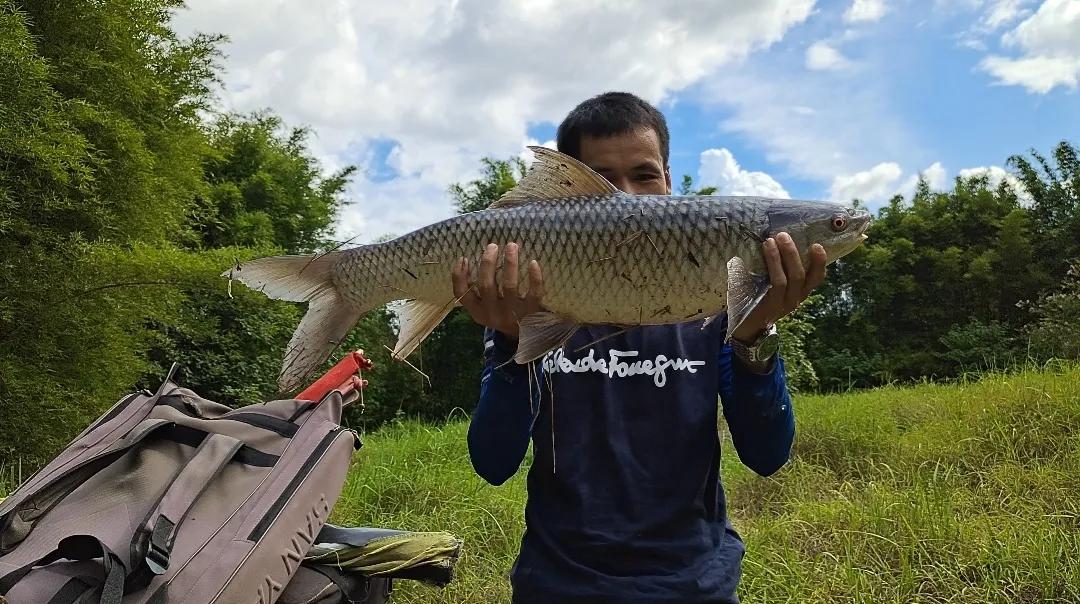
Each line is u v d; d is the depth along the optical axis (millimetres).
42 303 3029
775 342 869
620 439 902
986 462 2492
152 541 849
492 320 919
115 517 892
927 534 1839
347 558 1197
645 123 1047
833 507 2127
